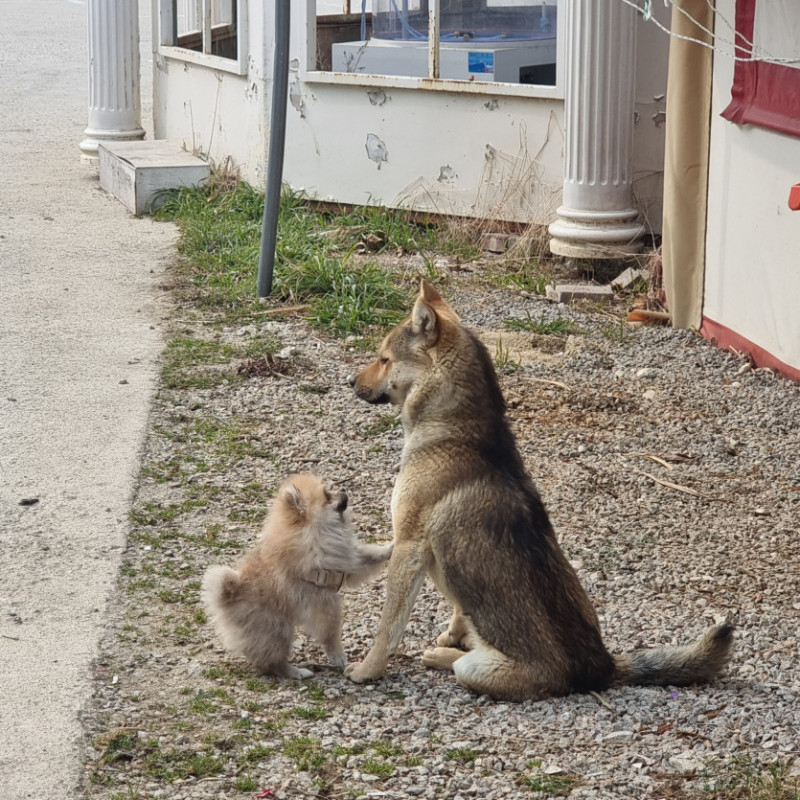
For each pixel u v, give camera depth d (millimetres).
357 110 12711
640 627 5410
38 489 6711
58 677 4832
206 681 4859
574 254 10922
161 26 16422
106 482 6828
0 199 14078
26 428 7582
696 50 9289
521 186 11758
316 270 10547
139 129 16047
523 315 10133
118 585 5668
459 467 4844
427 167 12414
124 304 10250
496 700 4699
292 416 7938
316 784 4105
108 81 15648
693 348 9414
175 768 4211
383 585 5852
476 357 5023
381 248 12047
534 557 4652
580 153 10766
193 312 10094
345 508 4867
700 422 7965
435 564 4879
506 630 4645
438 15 12039
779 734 4434
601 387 8578
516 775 4191
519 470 4984
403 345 5078
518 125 11664
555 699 4652
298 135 13219
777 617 5523
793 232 8375
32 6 41094
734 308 9250
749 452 7520
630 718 4531
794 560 6129
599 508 6723
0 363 8766
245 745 4367
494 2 11891
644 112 11164
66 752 4305
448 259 11625
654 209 11383
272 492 6801
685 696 4750
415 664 5125
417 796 4074
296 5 12758
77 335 9422
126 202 13812
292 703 4691
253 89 13531
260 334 9547
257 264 11148
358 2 13094
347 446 7512
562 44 11086
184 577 5781
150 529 6285
